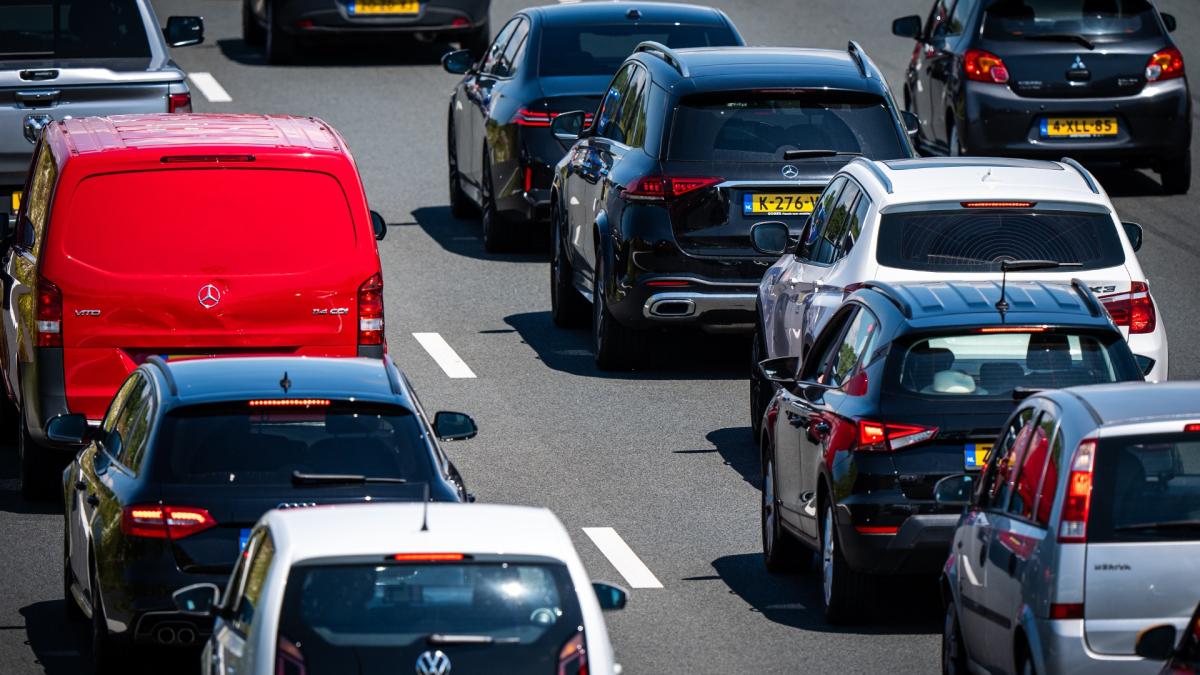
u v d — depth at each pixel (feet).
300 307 147.13
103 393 146.30
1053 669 88.33
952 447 114.73
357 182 148.46
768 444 135.74
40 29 209.36
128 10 211.41
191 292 146.00
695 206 179.73
